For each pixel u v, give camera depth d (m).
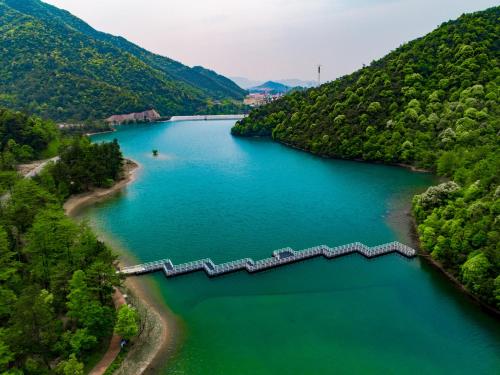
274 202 147.88
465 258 87.62
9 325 66.50
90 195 153.88
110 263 76.44
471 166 134.38
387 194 153.88
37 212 94.31
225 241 113.56
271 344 69.81
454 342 70.31
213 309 80.06
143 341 69.00
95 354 64.56
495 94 188.75
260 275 93.81
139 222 127.81
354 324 75.44
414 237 113.75
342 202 146.25
